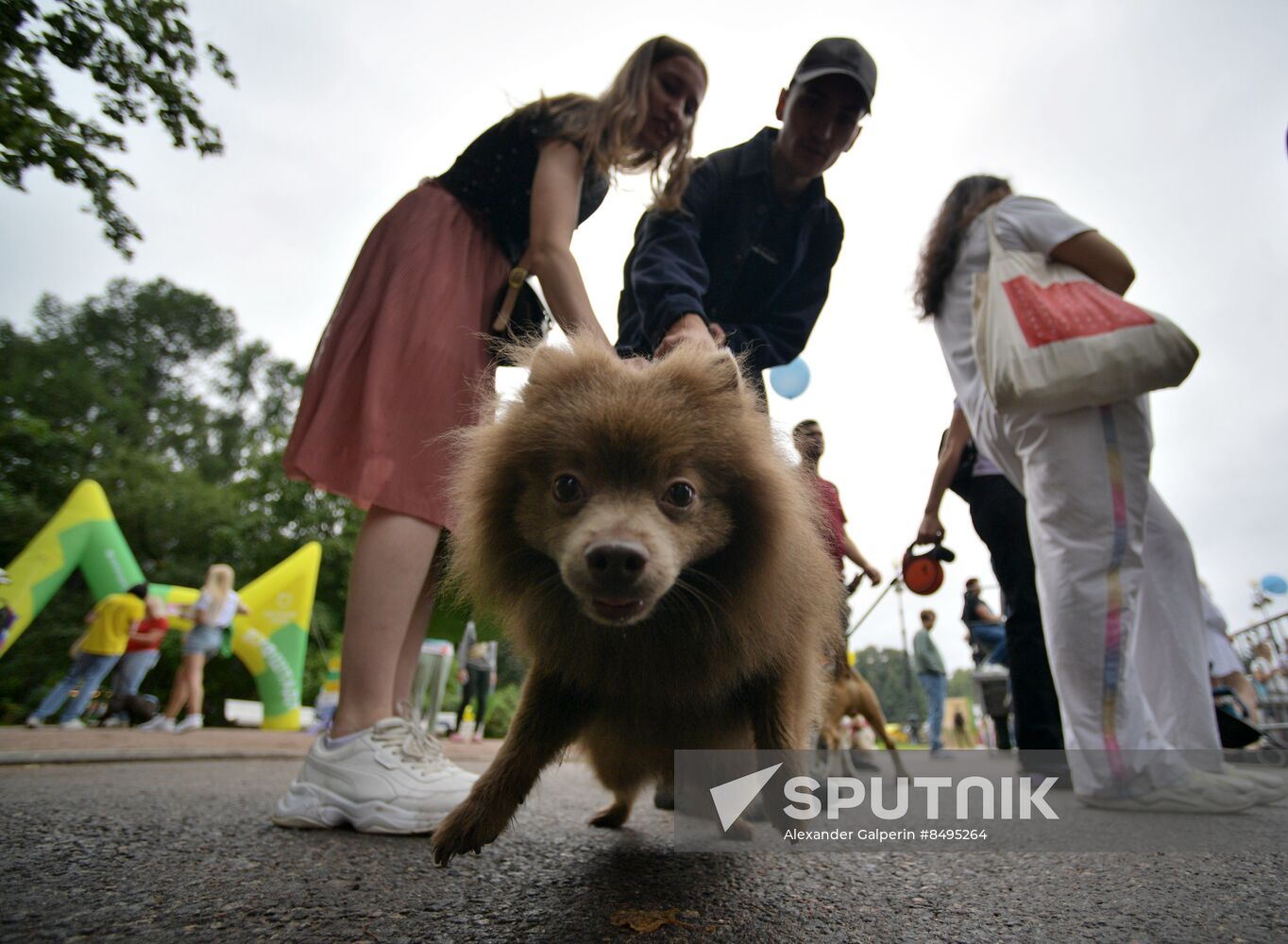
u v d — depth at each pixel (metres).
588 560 1.84
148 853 2.26
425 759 2.84
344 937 1.54
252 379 62.88
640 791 2.99
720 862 2.38
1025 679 4.66
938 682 11.83
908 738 26.11
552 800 4.13
